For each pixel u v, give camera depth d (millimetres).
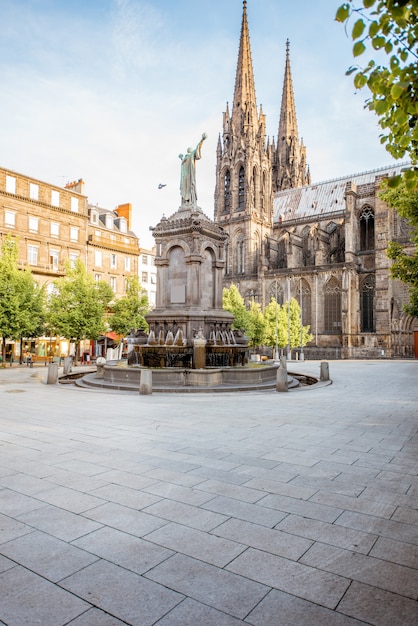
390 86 5102
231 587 4379
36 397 18062
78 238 61625
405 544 5305
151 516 6055
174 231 24672
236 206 90938
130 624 3828
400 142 5945
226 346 22828
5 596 4223
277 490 7082
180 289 24703
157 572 4645
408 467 8359
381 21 4645
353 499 6727
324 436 10914
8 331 41156
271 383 21672
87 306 48594
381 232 71562
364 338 72125
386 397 18484
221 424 12352
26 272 44562
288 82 109438
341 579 4539
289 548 5188
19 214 54281
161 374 20047
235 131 92188
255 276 85312
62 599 4180
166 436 10836
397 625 3822
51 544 5250
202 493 6922
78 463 8508
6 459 8781
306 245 88250
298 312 70188
